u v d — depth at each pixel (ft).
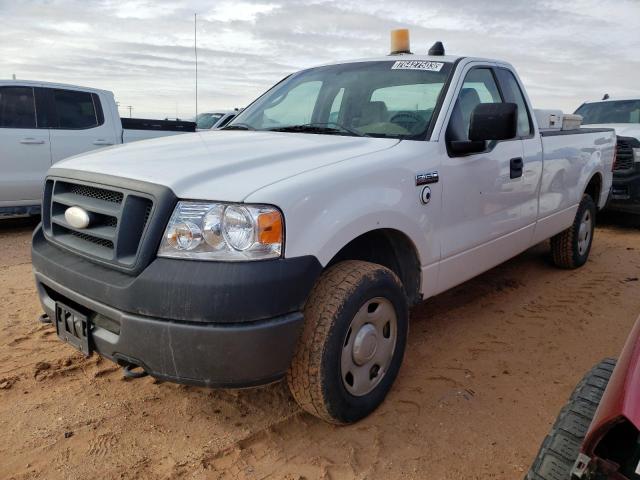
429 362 11.94
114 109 27.09
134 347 7.93
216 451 8.83
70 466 8.39
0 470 8.25
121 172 8.66
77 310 8.89
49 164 24.53
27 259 19.60
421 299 10.94
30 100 24.11
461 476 8.37
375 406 9.85
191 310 7.49
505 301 15.83
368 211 9.02
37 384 10.63
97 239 8.87
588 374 7.02
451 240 11.44
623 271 19.17
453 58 12.63
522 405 10.32
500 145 12.91
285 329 7.93
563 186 16.58
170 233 7.74
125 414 9.77
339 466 8.55
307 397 8.69
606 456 5.04
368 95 12.37
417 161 10.33
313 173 8.63
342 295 8.57
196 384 7.88
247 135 11.57
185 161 8.92
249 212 7.66
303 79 14.06
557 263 18.86
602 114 32.12
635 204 25.95
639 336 5.55
